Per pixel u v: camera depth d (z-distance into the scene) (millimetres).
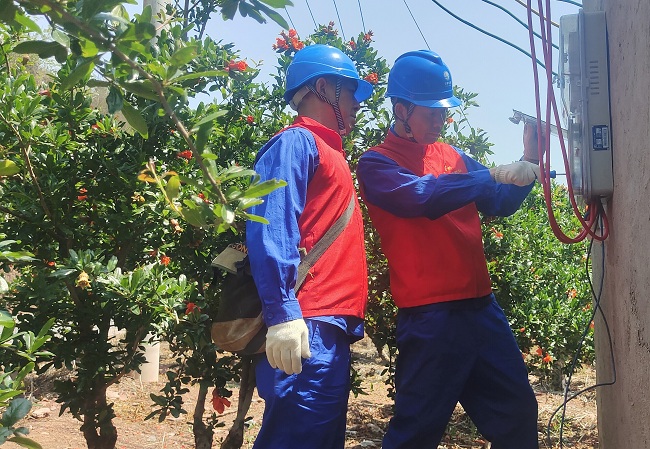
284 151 2385
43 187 3062
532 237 6574
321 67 2664
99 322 3170
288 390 2283
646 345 2113
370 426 5676
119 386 6352
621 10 2340
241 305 2430
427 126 2926
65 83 1175
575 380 8008
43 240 3174
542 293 5637
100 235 3363
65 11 1106
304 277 2373
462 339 2764
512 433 2811
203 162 1348
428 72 2902
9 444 4605
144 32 1159
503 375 2812
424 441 2785
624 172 2340
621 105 2361
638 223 2143
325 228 2447
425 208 2656
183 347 3381
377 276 4121
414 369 2791
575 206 2480
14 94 2885
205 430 3600
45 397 5773
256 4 1371
